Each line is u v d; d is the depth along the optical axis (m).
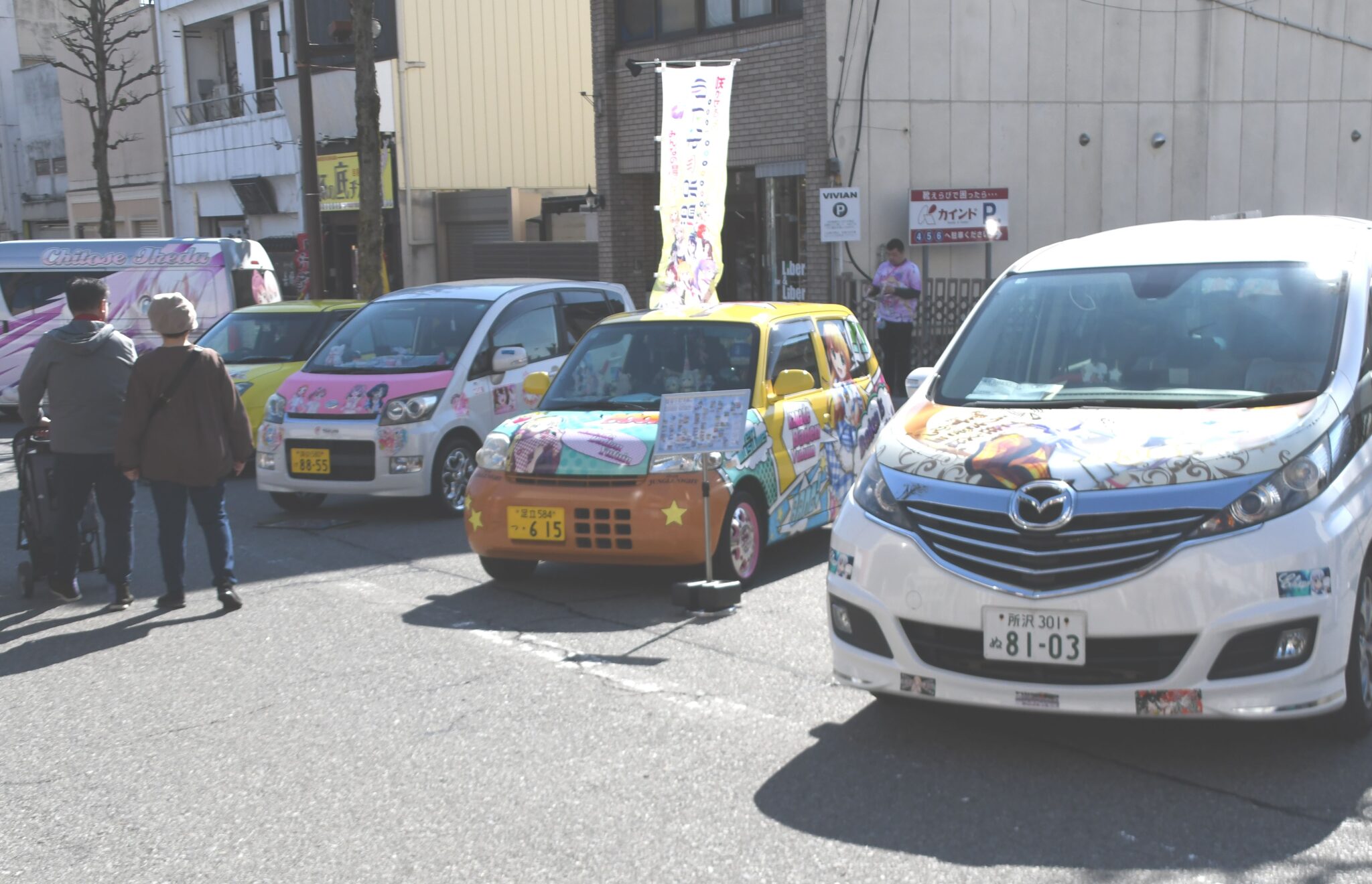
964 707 5.63
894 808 4.59
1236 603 4.42
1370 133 21.95
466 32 28.52
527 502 7.82
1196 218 21.12
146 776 5.20
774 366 8.52
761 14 19.72
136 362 7.66
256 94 31.98
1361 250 5.86
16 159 43.53
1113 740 5.14
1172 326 5.68
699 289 13.93
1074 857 4.14
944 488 4.89
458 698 6.02
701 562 7.65
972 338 6.09
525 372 11.48
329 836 4.56
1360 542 4.69
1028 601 4.59
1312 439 4.77
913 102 19.20
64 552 8.06
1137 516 4.55
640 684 6.12
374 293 17.72
